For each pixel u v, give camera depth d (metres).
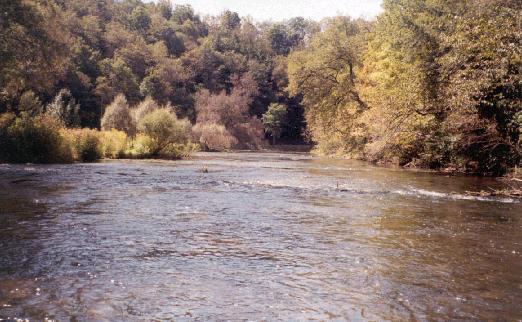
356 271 4.84
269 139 99.81
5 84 29.78
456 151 21.52
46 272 4.57
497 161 19.91
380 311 3.67
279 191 12.72
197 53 100.38
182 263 5.05
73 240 6.03
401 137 24.77
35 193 10.96
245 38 120.50
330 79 38.16
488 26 17.03
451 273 4.79
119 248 5.67
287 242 6.23
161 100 81.38
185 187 13.32
